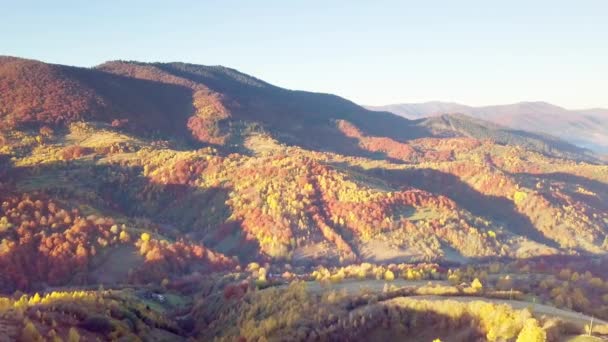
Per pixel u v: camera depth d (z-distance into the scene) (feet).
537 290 455.63
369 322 363.15
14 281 574.15
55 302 377.91
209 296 543.80
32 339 301.63
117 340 353.72
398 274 551.59
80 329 350.23
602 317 408.26
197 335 452.76
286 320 393.09
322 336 361.30
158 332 419.74
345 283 498.28
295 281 495.41
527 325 278.26
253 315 431.84
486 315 322.55
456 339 317.42
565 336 280.51
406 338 341.82
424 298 387.14
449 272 550.36
